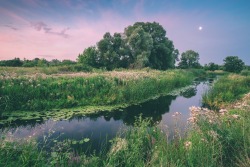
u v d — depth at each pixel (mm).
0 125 7840
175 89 20094
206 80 35344
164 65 47562
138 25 44938
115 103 12195
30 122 8320
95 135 7078
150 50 41719
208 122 4887
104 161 4438
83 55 39844
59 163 4398
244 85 16766
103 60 38906
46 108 10320
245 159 3863
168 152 4387
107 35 40312
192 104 13008
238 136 4582
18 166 3840
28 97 10836
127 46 40094
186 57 82625
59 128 7746
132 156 4410
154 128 6117
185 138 5133
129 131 6141
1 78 12109
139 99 13594
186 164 3914
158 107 11898
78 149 5867
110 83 14195
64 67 27656
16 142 4684
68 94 12023
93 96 12492
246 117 5914
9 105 9719
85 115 9727
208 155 3857
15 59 44812
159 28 47438
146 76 18500
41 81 13375
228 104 11172
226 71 62625
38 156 4223
